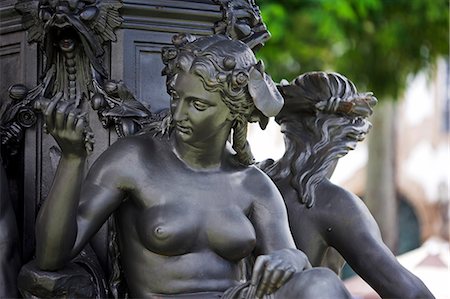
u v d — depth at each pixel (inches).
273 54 541.6
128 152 219.0
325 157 246.5
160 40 242.4
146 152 219.8
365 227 242.7
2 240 223.6
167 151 221.0
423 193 1161.4
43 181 237.8
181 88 214.8
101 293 223.6
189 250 218.8
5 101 243.0
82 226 214.1
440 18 591.2
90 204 215.5
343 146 247.3
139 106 237.1
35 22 238.7
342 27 553.6
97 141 236.7
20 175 238.8
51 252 209.9
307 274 206.4
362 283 480.4
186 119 215.5
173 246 217.2
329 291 204.1
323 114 247.9
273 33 531.5
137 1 240.1
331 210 243.6
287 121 250.5
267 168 249.0
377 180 817.5
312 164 246.4
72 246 211.9
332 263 248.1
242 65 213.9
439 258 477.1
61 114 199.5
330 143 247.1
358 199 246.4
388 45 584.1
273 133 781.3
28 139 238.2
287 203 245.3
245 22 247.6
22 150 238.7
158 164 219.8
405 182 1160.2
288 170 247.9
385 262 239.6
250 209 222.2
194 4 244.2
